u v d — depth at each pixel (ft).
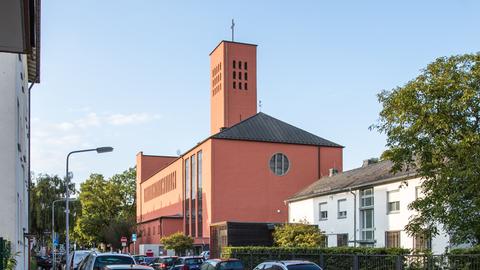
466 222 59.26
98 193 310.45
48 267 187.01
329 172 188.65
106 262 66.18
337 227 138.72
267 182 189.98
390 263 77.87
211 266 80.18
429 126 61.98
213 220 183.21
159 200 274.16
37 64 96.12
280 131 198.08
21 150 77.25
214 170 186.09
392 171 66.13
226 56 237.45
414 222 64.13
